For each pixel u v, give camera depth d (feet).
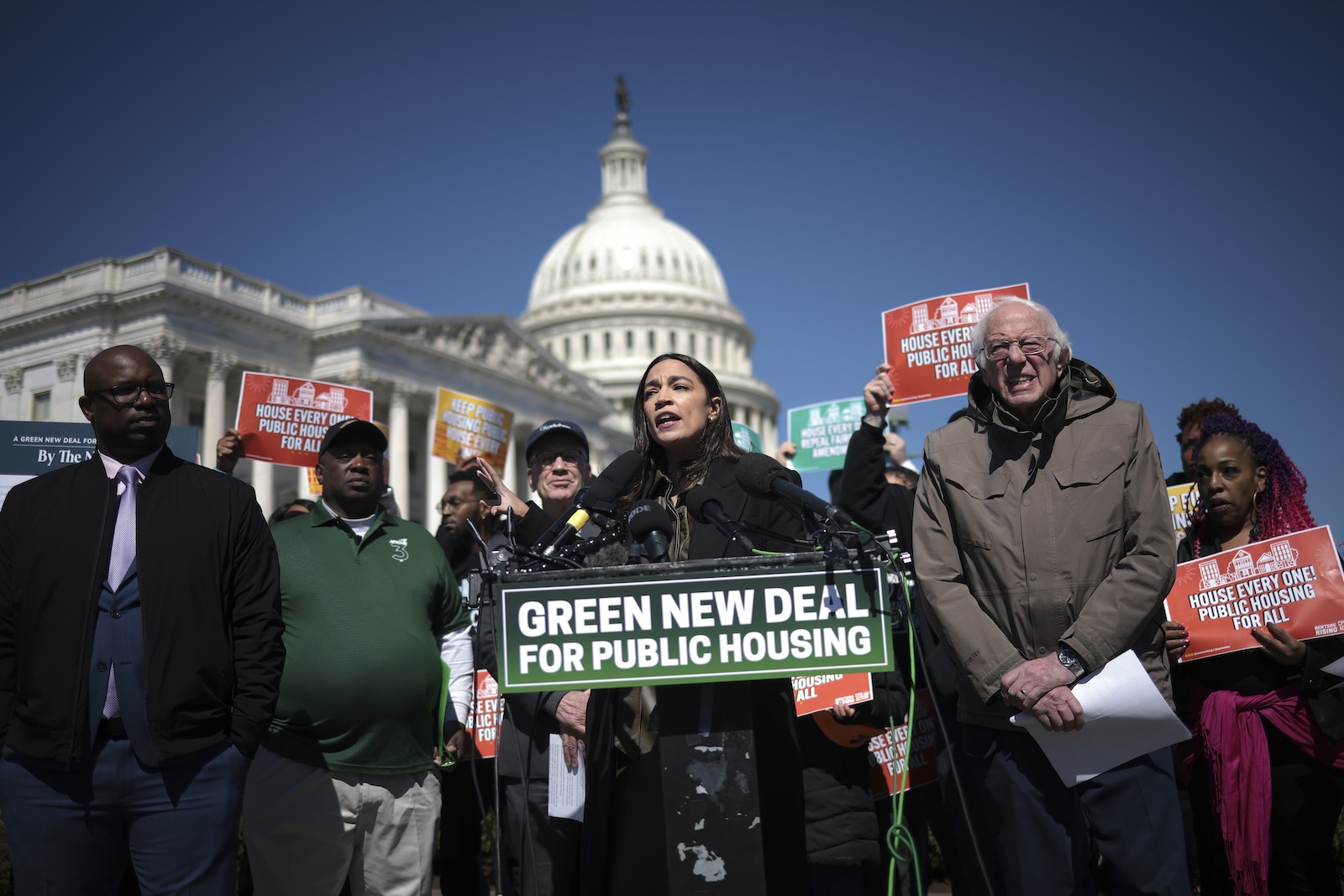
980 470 13.38
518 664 10.21
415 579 17.75
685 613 10.25
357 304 180.14
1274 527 16.96
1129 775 12.35
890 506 18.99
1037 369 13.12
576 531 11.66
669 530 11.22
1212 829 16.67
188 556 13.73
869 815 16.93
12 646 13.44
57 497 13.84
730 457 12.65
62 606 13.28
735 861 10.08
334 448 18.01
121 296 159.02
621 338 351.25
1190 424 22.59
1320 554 15.71
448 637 18.71
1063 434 13.15
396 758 16.62
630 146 402.52
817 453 33.94
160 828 13.16
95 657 13.28
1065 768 12.30
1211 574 16.24
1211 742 15.92
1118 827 12.28
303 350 179.63
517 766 18.02
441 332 195.93
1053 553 12.78
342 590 16.92
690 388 12.62
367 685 16.39
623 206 389.80
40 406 166.09
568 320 354.95
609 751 11.35
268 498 162.50
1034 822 12.64
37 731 12.99
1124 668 12.12
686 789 10.22
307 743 16.24
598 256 368.27
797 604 10.21
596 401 236.02
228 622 14.26
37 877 13.00
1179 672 16.97
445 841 22.13
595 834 11.33
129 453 14.15
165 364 158.40
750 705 10.50
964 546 13.35
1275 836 15.79
